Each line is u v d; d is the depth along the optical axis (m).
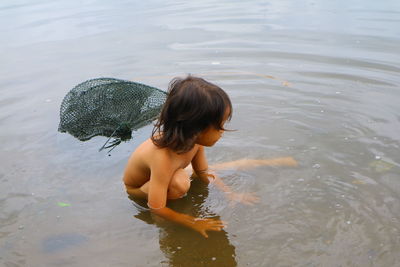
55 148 2.22
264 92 2.66
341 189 1.80
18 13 5.28
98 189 1.91
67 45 3.77
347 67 2.93
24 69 3.22
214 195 1.83
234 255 1.54
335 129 2.22
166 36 3.89
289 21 4.15
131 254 1.57
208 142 1.73
